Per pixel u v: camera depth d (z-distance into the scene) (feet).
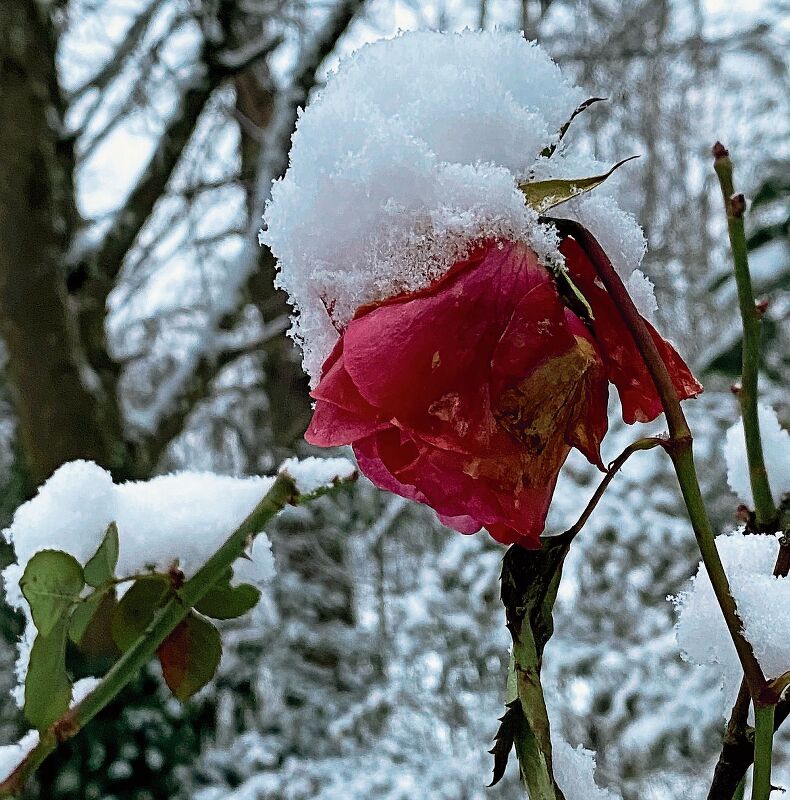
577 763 1.13
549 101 1.08
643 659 5.24
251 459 9.48
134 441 6.62
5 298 6.00
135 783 5.98
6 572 1.25
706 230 9.02
